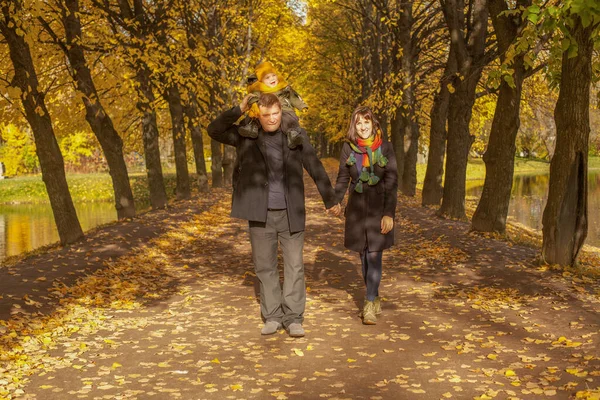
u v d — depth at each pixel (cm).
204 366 487
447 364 479
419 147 4506
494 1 1120
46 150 1184
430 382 438
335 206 591
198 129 2792
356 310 686
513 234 1709
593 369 447
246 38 3200
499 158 1218
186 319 666
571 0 696
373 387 429
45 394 422
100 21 1764
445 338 557
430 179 2139
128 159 7500
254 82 584
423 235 1309
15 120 1514
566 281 766
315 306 713
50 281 807
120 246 1141
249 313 688
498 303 681
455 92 1694
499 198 1224
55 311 670
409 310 675
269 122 562
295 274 585
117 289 825
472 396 408
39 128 1175
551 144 3127
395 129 2964
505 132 1205
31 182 4884
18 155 6272
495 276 830
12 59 1154
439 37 2428
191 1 2080
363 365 481
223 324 637
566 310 629
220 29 2773
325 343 549
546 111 2512
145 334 594
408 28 2138
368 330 593
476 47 1561
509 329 577
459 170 1708
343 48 3553
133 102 2006
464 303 697
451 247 1088
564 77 865
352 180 612
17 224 2825
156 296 804
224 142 576
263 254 587
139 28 1745
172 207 2034
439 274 880
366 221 607
